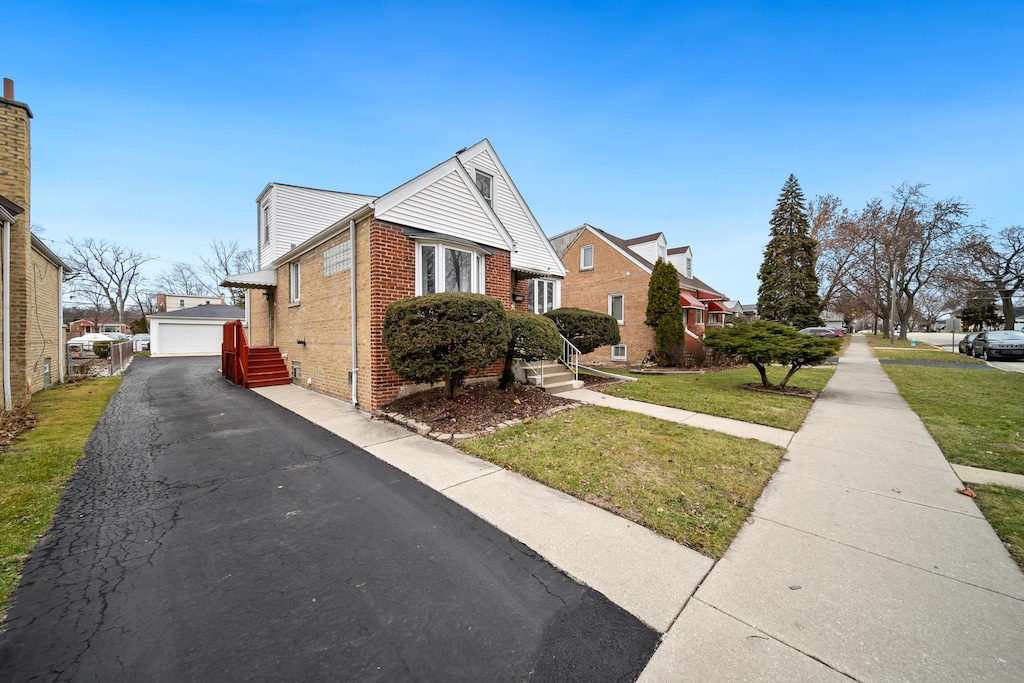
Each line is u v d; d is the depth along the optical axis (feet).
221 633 6.95
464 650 6.62
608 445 17.48
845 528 10.50
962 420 21.58
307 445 18.25
